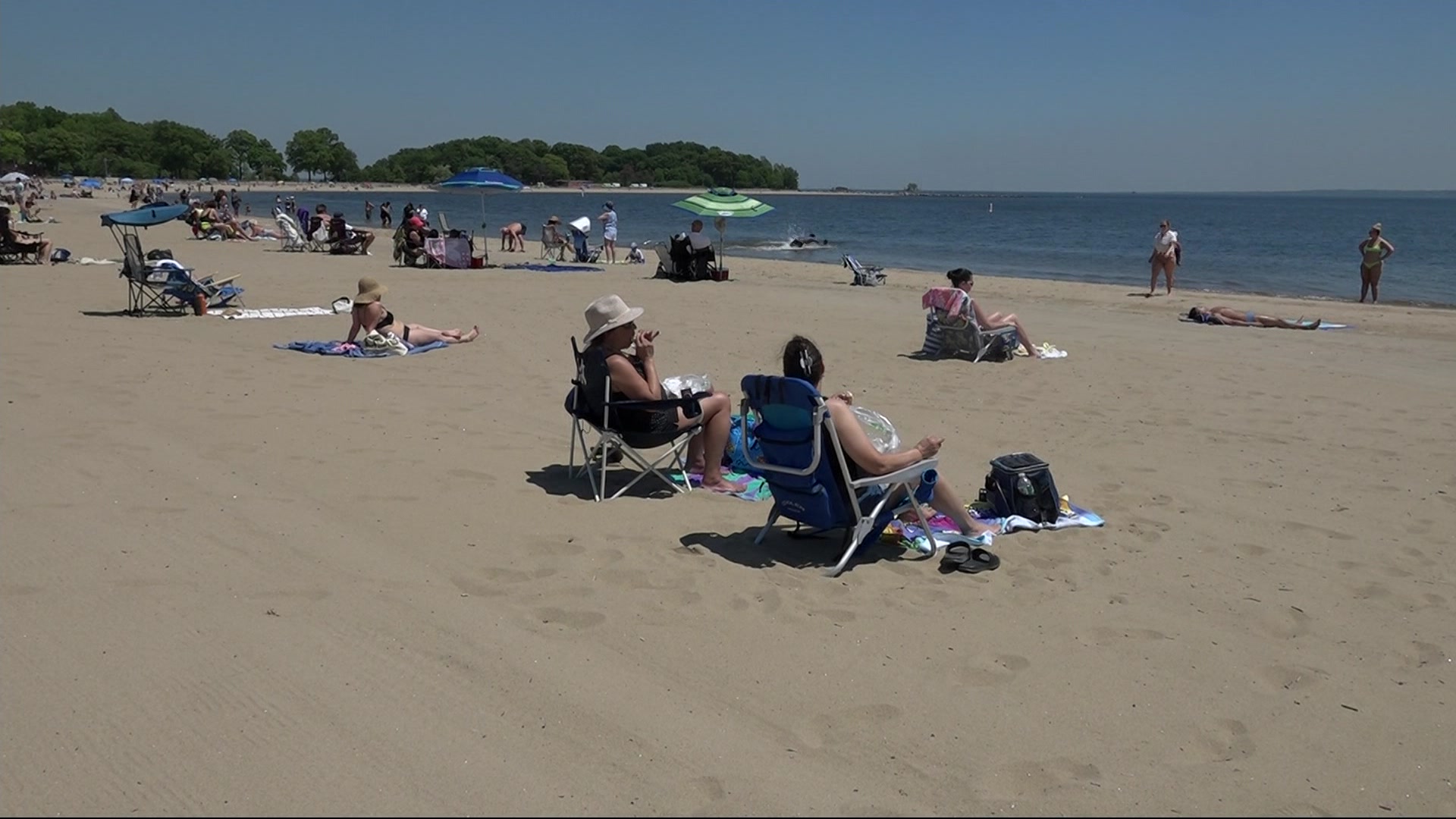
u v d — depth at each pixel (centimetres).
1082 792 336
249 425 753
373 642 417
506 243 3281
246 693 374
